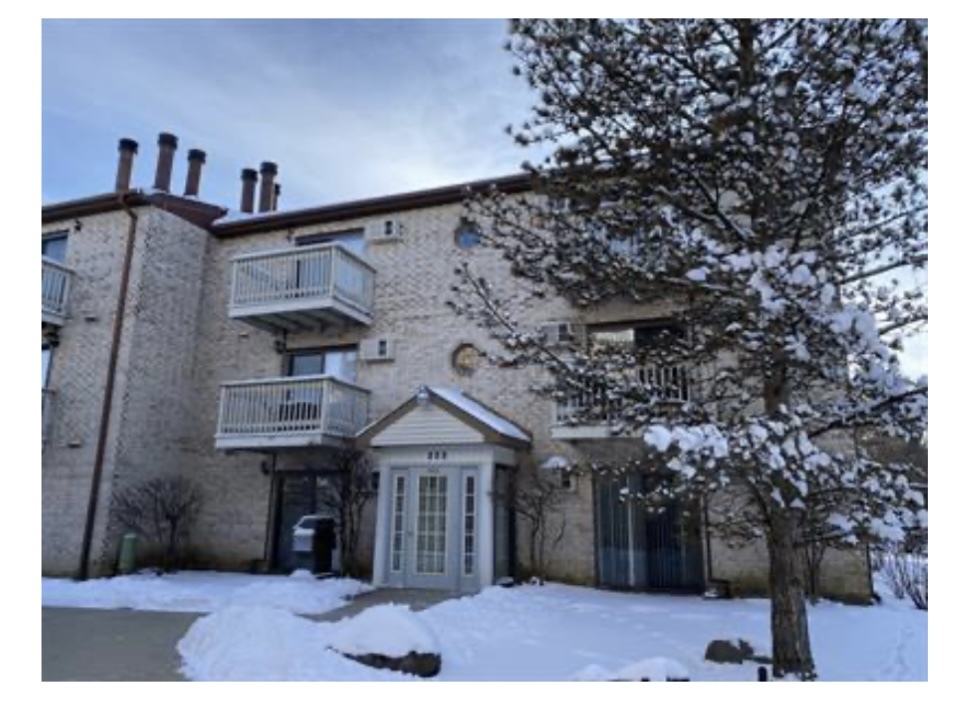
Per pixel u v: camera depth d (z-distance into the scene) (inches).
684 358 238.1
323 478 505.7
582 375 225.9
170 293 548.1
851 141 184.1
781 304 161.5
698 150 191.0
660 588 402.3
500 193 240.2
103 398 506.6
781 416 178.4
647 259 215.0
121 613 336.2
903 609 349.4
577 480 433.1
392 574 422.9
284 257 502.6
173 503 510.6
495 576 408.2
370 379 510.9
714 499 343.9
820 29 180.5
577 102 204.5
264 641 232.2
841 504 181.3
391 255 528.1
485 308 248.8
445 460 426.6
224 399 503.5
